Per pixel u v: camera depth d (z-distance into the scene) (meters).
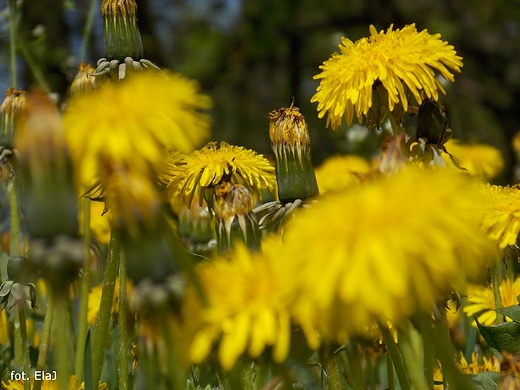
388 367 0.59
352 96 0.62
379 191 0.42
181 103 0.49
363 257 0.38
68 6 1.10
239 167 0.64
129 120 0.46
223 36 2.57
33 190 0.46
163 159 0.49
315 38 2.62
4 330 0.77
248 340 0.49
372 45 0.63
